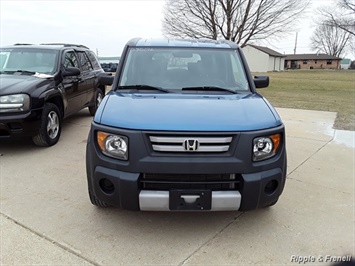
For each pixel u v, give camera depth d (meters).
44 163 4.58
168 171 2.46
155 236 2.80
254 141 2.53
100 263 2.43
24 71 5.69
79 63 7.01
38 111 4.92
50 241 2.69
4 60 5.95
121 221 3.03
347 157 5.09
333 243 2.73
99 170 2.62
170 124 2.50
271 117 2.77
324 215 3.20
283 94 15.05
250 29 19.92
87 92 7.25
